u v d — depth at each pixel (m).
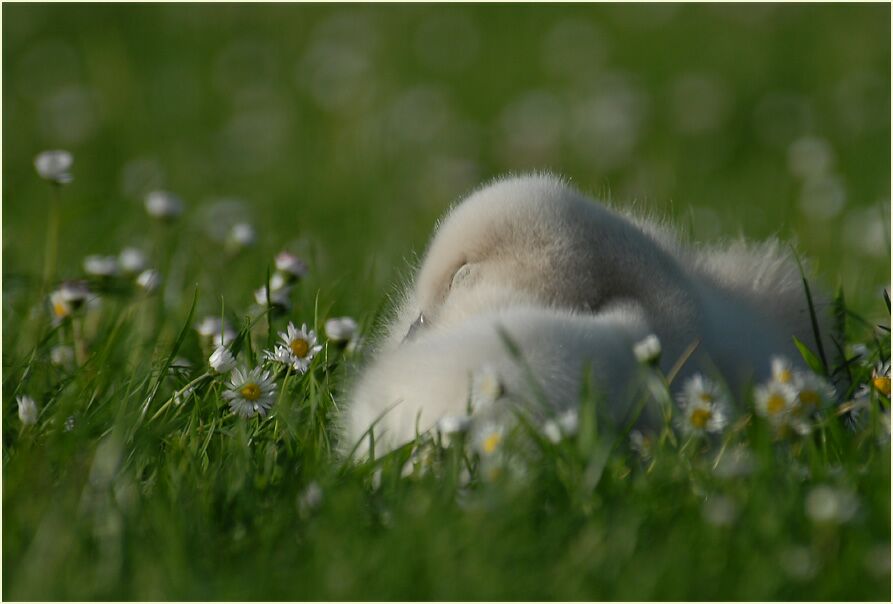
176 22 34.03
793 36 30.73
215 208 19.12
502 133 25.62
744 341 9.68
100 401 9.95
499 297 9.34
